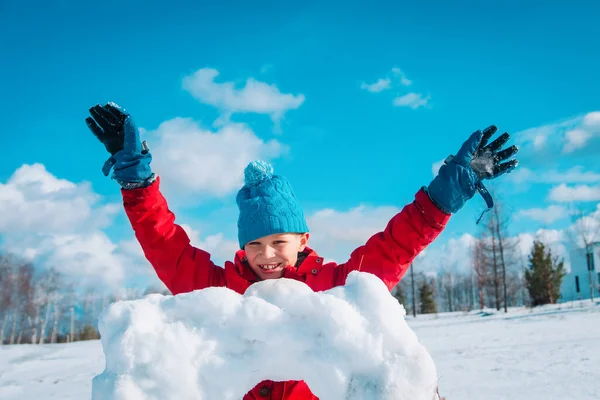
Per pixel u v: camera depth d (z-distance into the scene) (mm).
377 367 1281
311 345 1314
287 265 2383
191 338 1291
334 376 1277
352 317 1295
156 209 2377
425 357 1289
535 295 33719
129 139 2305
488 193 2207
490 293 34219
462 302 61281
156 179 2371
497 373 6594
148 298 1369
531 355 8023
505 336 11234
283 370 1343
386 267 2287
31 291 42094
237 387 1297
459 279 62250
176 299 1349
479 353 8648
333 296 1343
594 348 8398
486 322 16750
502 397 5211
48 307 42969
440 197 2188
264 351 1316
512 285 36688
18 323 43562
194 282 2422
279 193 2367
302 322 1344
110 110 2359
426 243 2273
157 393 1230
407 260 2301
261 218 2311
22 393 7387
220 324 1320
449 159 2250
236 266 2441
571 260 41375
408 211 2270
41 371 9891
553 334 11078
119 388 1208
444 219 2219
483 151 2254
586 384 5598
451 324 17156
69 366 10508
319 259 2420
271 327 1318
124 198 2373
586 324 13180
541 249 34062
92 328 41281
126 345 1250
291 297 1376
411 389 1250
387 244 2297
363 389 1272
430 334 13039
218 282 2430
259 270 2363
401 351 1303
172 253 2424
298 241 2441
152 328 1293
